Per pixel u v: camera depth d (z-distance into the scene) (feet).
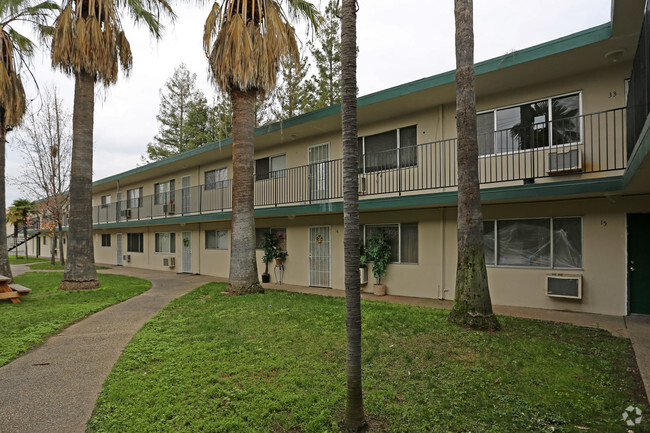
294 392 13.83
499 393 13.52
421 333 20.66
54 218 78.89
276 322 23.79
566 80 27.84
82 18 37.70
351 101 11.51
